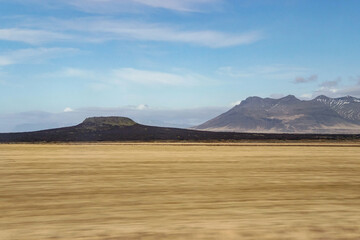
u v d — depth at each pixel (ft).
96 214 35.73
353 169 80.12
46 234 28.94
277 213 36.24
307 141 439.63
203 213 36.17
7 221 33.01
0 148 189.37
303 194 47.39
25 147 207.92
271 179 61.67
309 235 28.91
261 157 115.96
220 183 56.59
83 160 100.89
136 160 101.50
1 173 68.74
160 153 140.15
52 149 179.22
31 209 38.01
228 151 159.53
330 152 152.15
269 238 28.12
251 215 35.35
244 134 596.70
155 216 34.86
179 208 38.52
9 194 46.47
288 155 127.24
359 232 29.84
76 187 52.26
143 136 563.07
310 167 83.30
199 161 98.68
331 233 29.45
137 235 28.58
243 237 28.25
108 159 105.09
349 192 49.55
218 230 29.91
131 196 45.37
